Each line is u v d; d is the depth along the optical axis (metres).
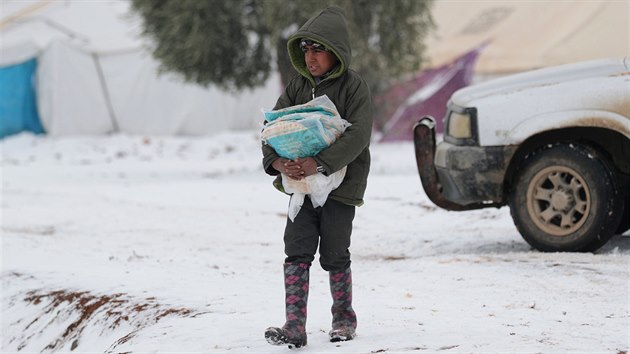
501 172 16.56
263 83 45.41
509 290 12.95
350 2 39.69
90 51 64.38
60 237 22.16
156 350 10.11
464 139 16.86
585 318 10.95
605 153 16.34
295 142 9.16
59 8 67.56
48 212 28.23
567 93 16.16
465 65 53.47
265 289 13.70
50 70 64.44
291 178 9.36
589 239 15.70
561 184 16.00
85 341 12.83
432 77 53.91
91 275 15.51
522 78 16.98
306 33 9.40
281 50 41.25
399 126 54.06
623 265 14.41
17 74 64.44
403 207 24.98
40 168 48.97
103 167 49.12
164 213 26.98
